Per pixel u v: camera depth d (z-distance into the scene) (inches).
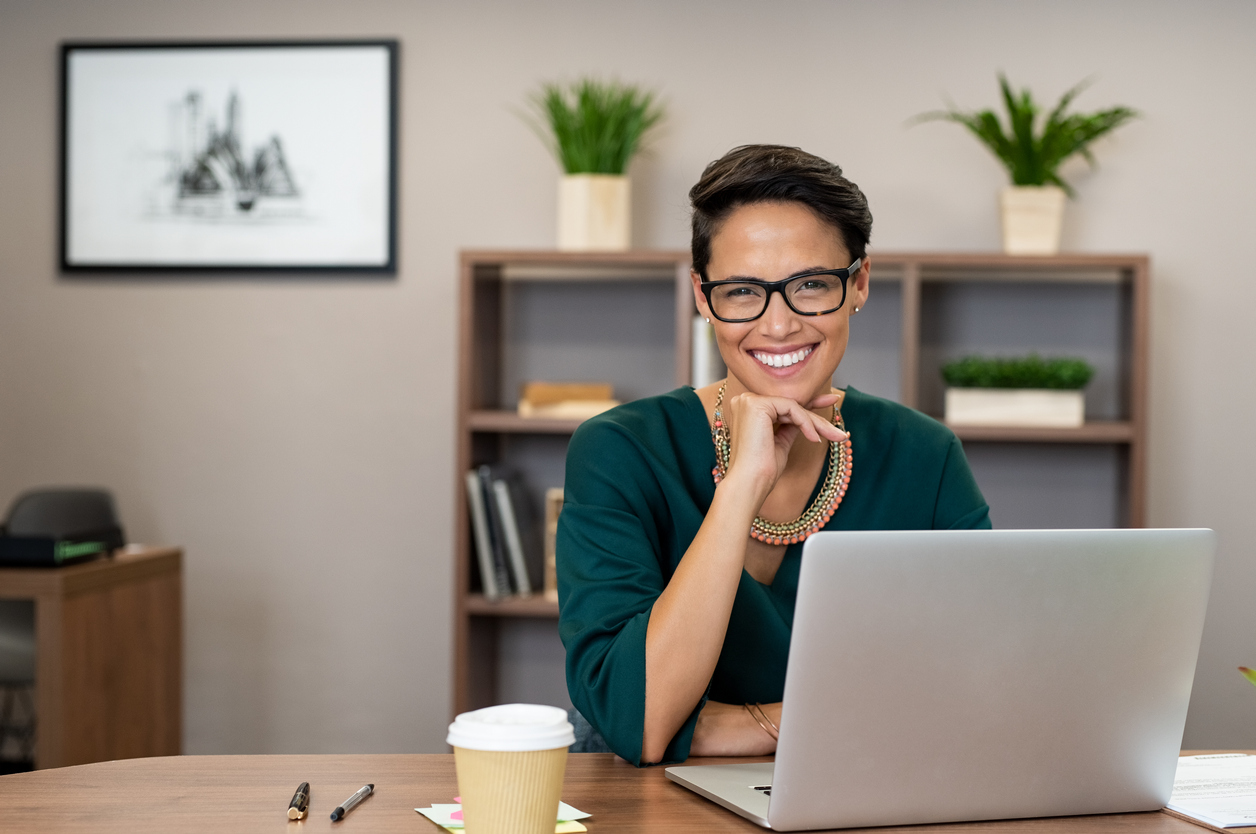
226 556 123.5
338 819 33.4
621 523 46.3
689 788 37.1
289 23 121.9
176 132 122.6
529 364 122.0
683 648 39.6
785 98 118.2
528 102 120.1
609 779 38.4
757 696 47.9
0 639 107.1
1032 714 33.3
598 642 42.0
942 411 118.0
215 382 123.4
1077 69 115.7
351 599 122.7
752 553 49.6
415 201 121.3
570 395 111.2
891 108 117.3
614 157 110.9
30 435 124.8
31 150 124.1
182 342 123.6
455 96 120.8
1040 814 34.6
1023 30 116.3
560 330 121.6
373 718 122.5
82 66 123.0
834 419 50.4
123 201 123.3
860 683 31.5
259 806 34.8
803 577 30.6
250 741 123.3
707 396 52.2
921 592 31.4
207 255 122.9
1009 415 106.7
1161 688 34.5
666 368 120.8
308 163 121.6
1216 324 115.2
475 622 111.7
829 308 43.6
